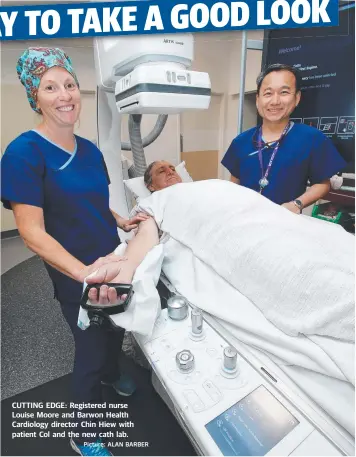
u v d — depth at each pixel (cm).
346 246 86
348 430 54
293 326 67
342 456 51
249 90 213
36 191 87
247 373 65
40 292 193
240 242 83
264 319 74
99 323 72
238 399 60
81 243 102
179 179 149
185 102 92
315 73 156
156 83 87
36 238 83
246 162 148
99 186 106
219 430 55
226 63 214
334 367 60
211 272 90
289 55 160
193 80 93
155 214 113
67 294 100
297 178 141
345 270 70
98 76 116
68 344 150
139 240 104
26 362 139
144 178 151
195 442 58
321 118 161
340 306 62
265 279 75
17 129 198
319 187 140
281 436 54
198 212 98
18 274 214
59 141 97
